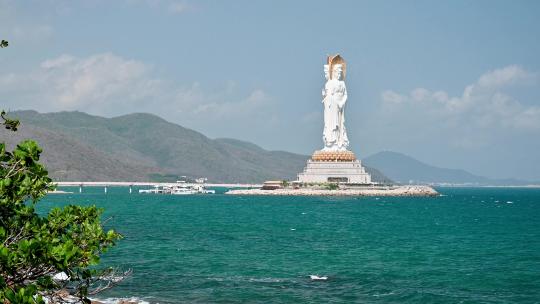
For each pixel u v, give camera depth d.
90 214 23.47
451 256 71.38
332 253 72.88
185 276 55.28
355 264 64.19
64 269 19.44
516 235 98.94
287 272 58.62
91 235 22.62
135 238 87.56
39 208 157.12
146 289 48.75
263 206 188.88
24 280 20.70
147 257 67.31
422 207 195.75
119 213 151.88
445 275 57.62
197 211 162.12
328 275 57.19
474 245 83.19
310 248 77.62
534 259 68.94
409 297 47.72
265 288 50.34
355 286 51.84
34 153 21.59
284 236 93.31
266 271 58.97
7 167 21.70
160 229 104.06
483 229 110.75
